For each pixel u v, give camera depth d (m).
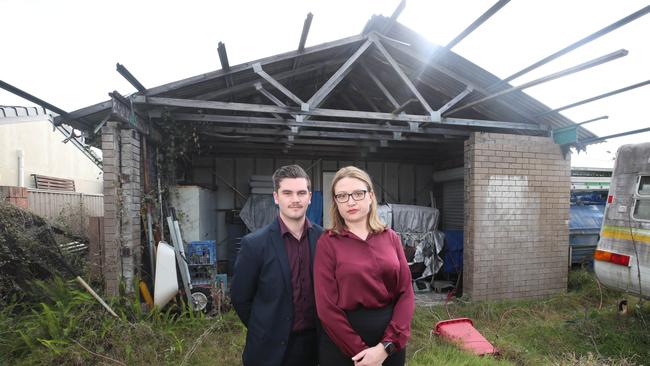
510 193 5.42
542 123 5.61
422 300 5.59
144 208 4.68
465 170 5.52
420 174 8.94
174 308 4.32
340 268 1.83
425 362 3.36
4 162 8.16
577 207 7.31
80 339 3.31
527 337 4.24
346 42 4.60
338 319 1.77
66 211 6.84
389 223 6.29
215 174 7.90
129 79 3.73
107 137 4.12
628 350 3.84
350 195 1.92
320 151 7.94
